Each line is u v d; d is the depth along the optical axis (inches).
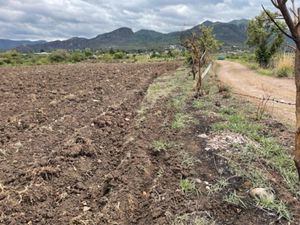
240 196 233.0
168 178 262.2
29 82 784.9
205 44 799.7
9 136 358.3
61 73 1049.5
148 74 989.2
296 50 135.9
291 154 301.6
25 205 234.5
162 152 313.1
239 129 360.5
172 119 421.7
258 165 277.3
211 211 218.7
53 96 584.4
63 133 374.0
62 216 224.5
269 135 355.9
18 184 259.0
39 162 287.4
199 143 327.6
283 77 994.7
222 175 263.9
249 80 903.7
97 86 681.6
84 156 314.2
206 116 425.7
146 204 234.7
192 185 244.2
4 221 215.6
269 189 240.7
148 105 514.9
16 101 541.0
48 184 261.3
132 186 253.6
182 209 220.4
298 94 138.1
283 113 471.8
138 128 380.8
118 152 330.6
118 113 466.6
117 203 233.0
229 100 544.7
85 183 270.5
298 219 212.5
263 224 207.9
